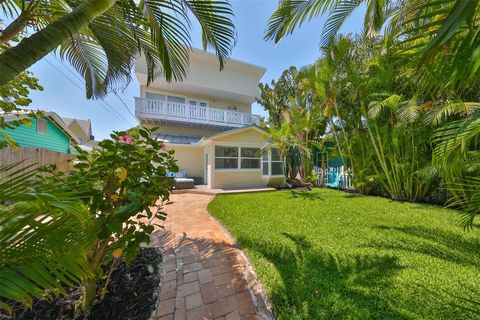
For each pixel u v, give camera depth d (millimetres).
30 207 813
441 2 1112
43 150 5809
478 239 3160
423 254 2686
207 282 2223
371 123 6809
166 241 3316
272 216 4617
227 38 2182
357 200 6535
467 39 958
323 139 10039
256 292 2066
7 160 4953
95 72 2984
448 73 1168
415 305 1783
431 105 4461
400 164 6305
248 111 14883
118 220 1685
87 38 2627
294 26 3330
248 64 13039
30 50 891
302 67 8555
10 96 2393
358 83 6445
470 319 1619
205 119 11922
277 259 2633
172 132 12227
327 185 10547
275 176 10312
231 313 1788
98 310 1722
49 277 858
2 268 768
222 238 3443
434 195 5930
